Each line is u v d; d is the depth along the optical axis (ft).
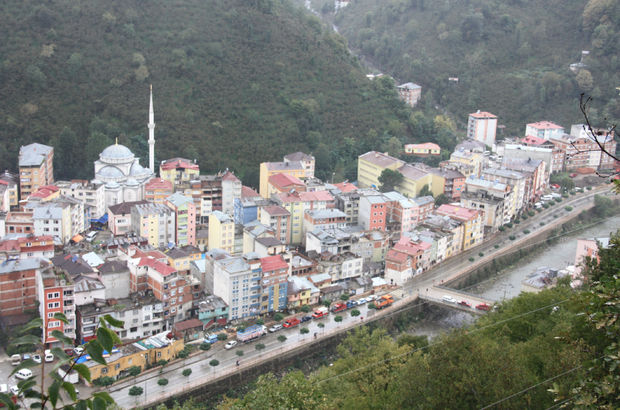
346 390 568.41
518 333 594.24
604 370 240.32
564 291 623.77
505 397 398.62
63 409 157.69
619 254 473.67
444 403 413.80
